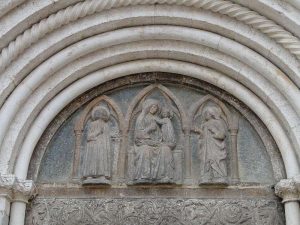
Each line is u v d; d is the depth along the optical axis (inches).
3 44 262.1
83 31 272.1
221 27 270.4
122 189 268.8
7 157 255.9
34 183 265.0
